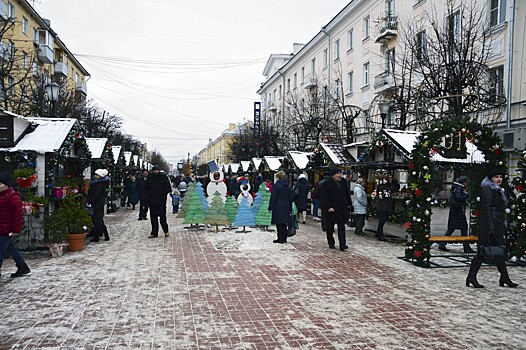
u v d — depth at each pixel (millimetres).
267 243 11352
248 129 48844
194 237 12391
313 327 5059
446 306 5926
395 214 12172
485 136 9867
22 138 10523
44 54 31703
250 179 33750
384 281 7328
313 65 40406
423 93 14188
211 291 6539
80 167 14508
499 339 4746
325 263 8797
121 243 11109
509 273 8148
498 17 16594
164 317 5340
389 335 4832
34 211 9641
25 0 28531
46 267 8086
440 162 10203
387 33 24234
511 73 15805
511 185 9711
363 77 29500
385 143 12797
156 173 12172
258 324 5137
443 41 13961
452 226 10469
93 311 5531
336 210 10445
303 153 22781
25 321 5148
